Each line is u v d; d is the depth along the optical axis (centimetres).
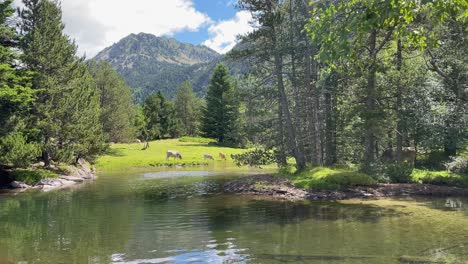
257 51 2442
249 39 2469
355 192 1942
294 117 2861
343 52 656
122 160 4375
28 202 1808
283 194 1966
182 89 9962
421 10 670
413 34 735
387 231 1155
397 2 608
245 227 1236
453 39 2297
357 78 2428
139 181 2762
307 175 2233
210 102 7431
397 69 2478
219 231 1180
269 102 2619
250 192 2067
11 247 1005
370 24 623
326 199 1831
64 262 873
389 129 2538
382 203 1705
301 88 2644
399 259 864
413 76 2492
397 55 2562
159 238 1098
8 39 2816
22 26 2964
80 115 3094
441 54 2436
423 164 2797
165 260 881
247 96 2572
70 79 3103
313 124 2636
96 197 1966
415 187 2019
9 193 2139
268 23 2356
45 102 2892
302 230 1181
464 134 2478
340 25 656
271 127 2681
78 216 1455
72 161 3155
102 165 4050
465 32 2192
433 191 1966
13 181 2420
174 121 9288
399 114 2528
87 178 3000
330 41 666
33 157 2542
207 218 1397
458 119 2441
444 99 2575
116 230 1210
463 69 2366
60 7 3309
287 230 1184
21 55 2753
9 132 2456
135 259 891
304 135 2759
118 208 1630
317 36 689
